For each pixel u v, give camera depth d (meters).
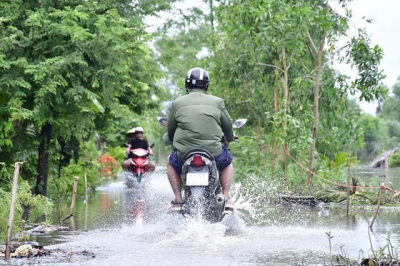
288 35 18.97
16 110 16.25
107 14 17.88
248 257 8.80
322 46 19.95
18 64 16.31
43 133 18.64
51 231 11.54
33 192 19.05
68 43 17.09
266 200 17.31
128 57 18.91
